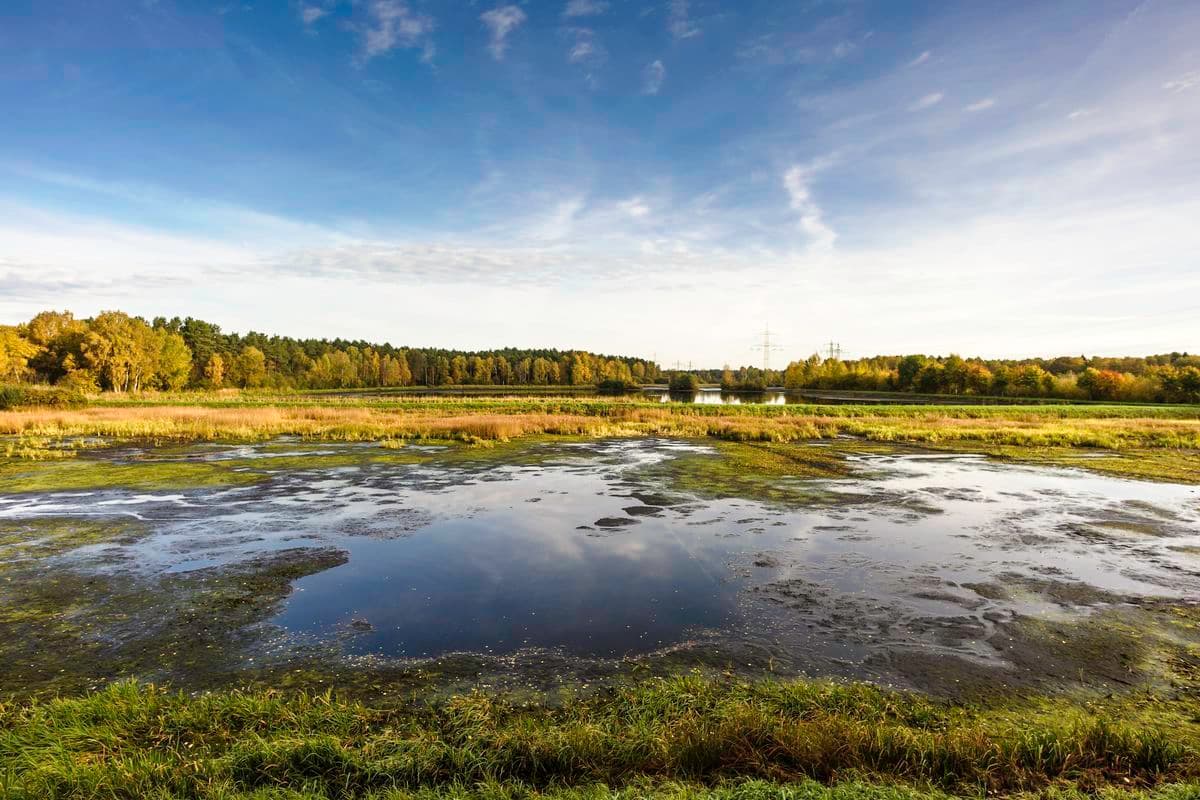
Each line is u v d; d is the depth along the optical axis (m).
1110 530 10.70
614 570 8.30
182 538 9.72
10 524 10.49
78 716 4.35
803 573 8.23
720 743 4.02
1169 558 9.03
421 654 5.73
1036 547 9.56
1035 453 22.34
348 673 5.34
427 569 8.29
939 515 11.72
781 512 11.86
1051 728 4.49
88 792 3.52
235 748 3.97
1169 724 4.60
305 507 12.02
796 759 3.96
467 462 18.44
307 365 121.75
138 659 5.58
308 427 27.25
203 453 19.91
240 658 5.62
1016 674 5.43
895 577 8.09
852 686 5.07
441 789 3.68
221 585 7.58
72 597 7.11
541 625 6.45
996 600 7.28
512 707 4.76
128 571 8.07
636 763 3.97
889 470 17.61
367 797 3.56
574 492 13.77
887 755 3.99
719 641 6.09
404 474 16.12
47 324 70.06
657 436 26.70
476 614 6.74
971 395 95.38
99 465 17.11
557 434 27.25
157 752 3.94
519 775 3.89
